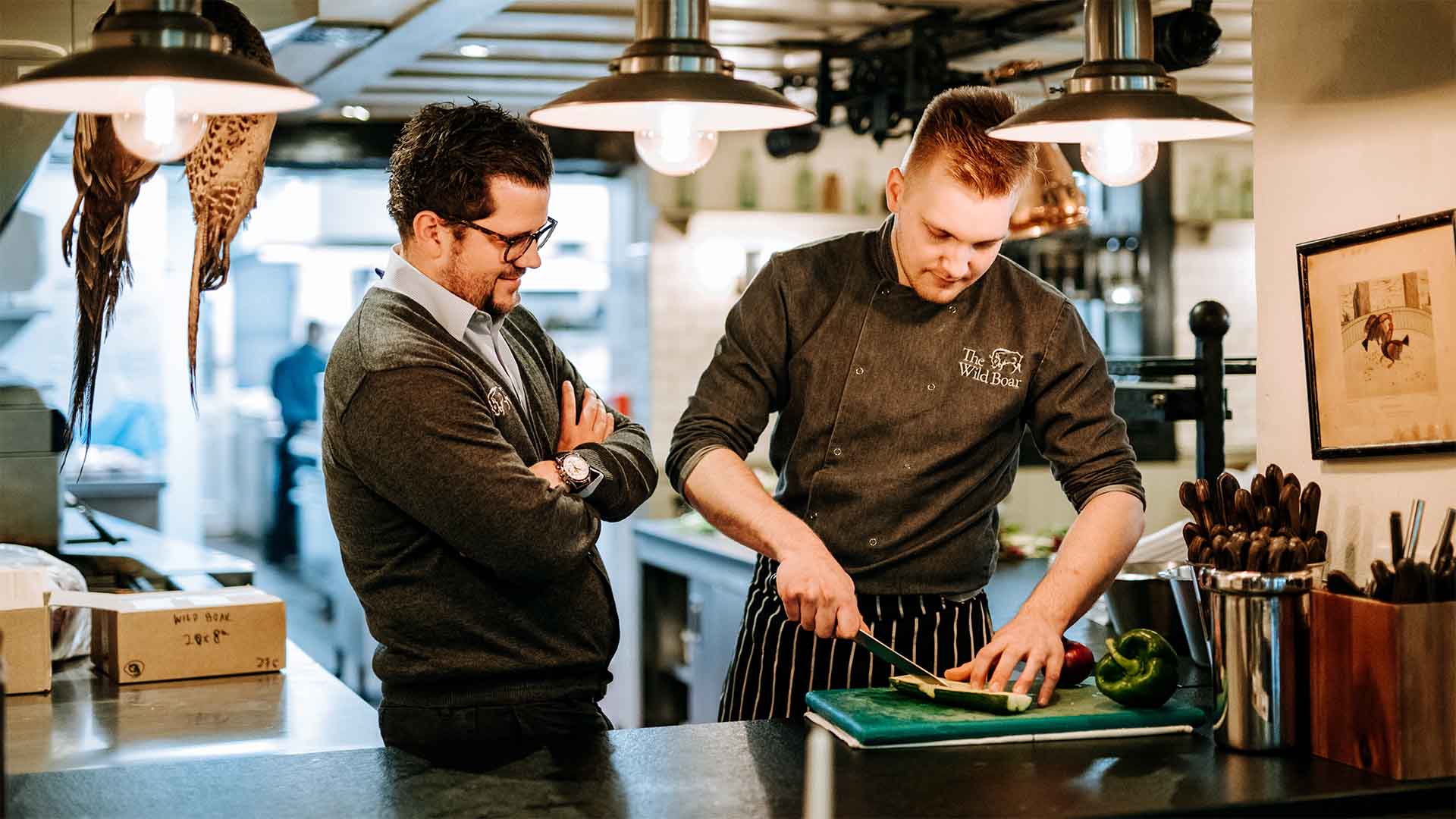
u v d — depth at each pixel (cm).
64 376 585
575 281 991
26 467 347
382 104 602
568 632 213
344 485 204
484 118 207
